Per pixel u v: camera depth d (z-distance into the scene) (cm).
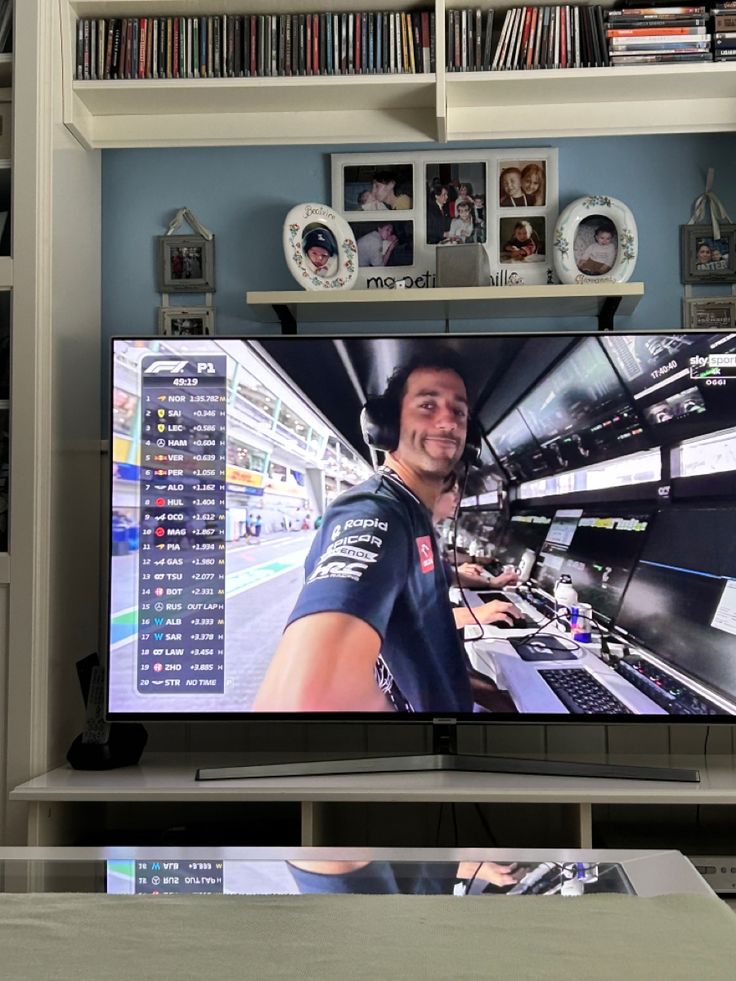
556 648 255
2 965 90
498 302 277
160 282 302
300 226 286
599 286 267
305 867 129
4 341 274
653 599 255
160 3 271
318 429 262
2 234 276
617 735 282
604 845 246
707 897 114
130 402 265
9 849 140
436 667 256
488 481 259
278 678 258
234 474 263
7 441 271
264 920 105
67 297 278
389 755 265
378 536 259
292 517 261
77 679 281
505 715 254
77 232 286
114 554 262
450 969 88
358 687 256
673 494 256
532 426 259
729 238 296
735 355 257
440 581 258
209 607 261
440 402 261
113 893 117
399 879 123
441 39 268
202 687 259
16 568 259
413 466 260
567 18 270
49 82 270
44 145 267
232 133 289
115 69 274
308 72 272
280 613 260
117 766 260
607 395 259
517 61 270
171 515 262
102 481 299
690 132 285
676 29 269
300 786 235
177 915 107
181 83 271
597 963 90
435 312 290
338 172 301
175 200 305
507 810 280
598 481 258
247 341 265
